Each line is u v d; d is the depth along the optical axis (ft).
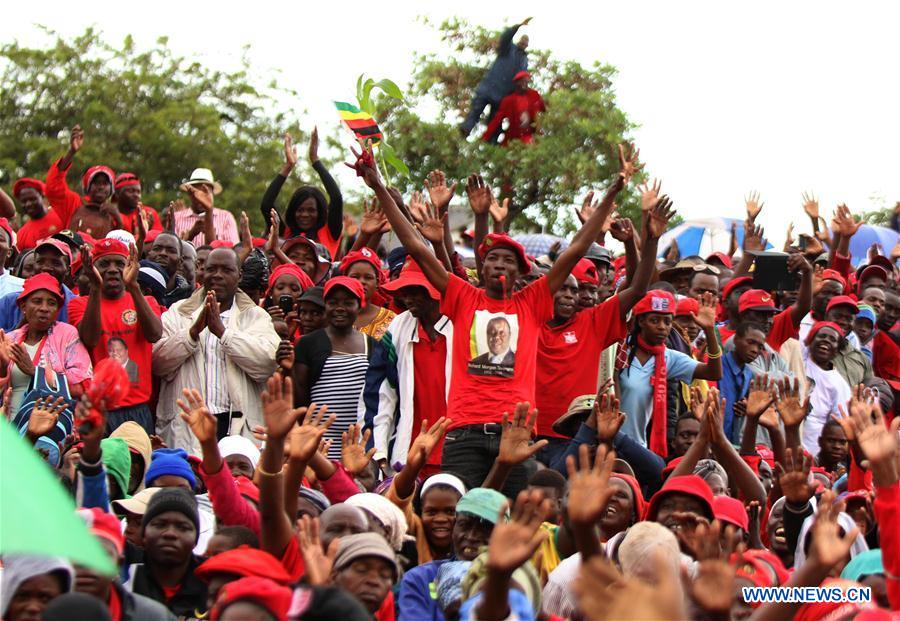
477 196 33.88
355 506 21.86
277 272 36.27
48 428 25.61
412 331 31.63
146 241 41.50
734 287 39.78
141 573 21.52
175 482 24.86
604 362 33.30
